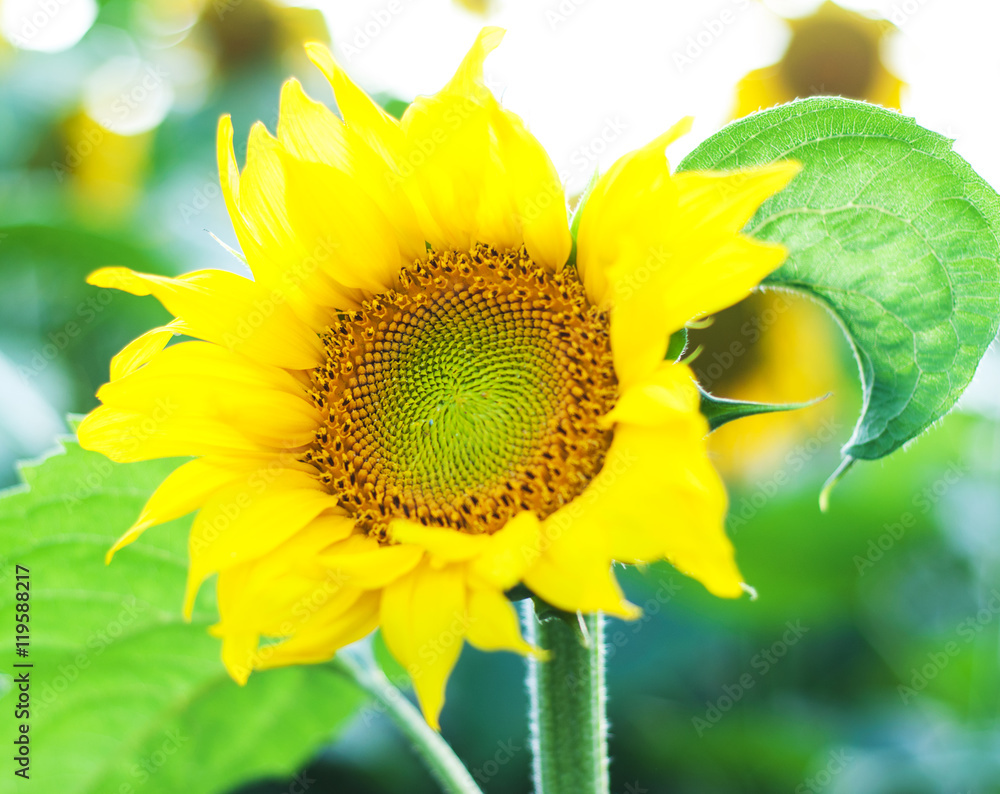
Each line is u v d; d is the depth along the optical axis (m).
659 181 0.61
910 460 1.04
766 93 1.11
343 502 0.66
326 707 0.74
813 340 1.08
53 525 0.69
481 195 0.66
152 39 1.41
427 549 0.62
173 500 0.64
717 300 0.60
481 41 0.64
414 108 0.65
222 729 0.74
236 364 0.66
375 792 0.87
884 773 0.88
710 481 0.59
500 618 0.61
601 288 0.64
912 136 0.63
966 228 0.64
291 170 0.65
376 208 0.66
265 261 0.66
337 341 0.67
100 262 1.06
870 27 1.09
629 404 0.60
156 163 1.36
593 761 0.66
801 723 0.93
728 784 0.89
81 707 0.72
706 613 0.98
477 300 0.66
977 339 0.65
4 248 1.04
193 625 0.71
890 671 1.00
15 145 1.36
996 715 0.94
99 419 0.64
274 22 1.37
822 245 0.65
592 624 0.66
